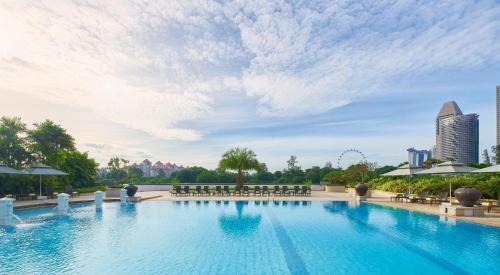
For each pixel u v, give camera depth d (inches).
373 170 1753.2
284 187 1105.4
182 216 579.5
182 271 265.3
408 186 970.7
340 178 1477.6
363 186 902.4
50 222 505.4
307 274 259.8
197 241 374.9
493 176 789.9
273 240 383.6
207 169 1756.9
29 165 992.2
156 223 499.5
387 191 1075.9
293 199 925.8
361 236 408.5
